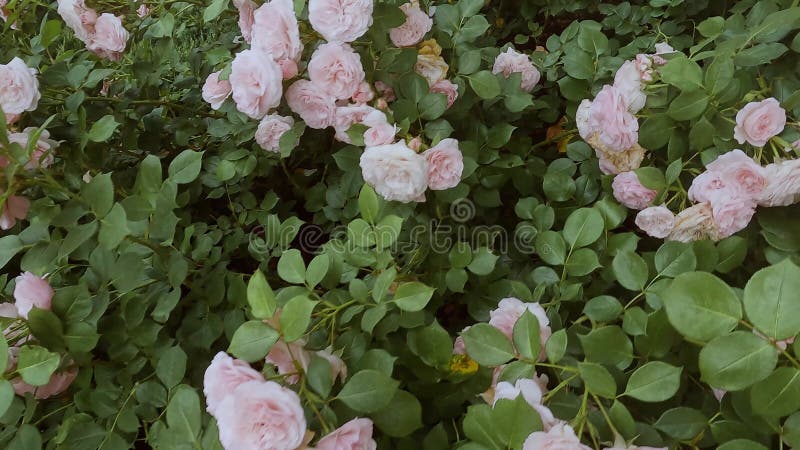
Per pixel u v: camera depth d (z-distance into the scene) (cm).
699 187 101
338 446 72
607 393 76
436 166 114
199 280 121
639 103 113
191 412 78
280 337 77
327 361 78
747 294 62
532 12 210
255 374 74
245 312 113
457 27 142
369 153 111
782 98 106
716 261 98
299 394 77
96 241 115
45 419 114
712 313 65
